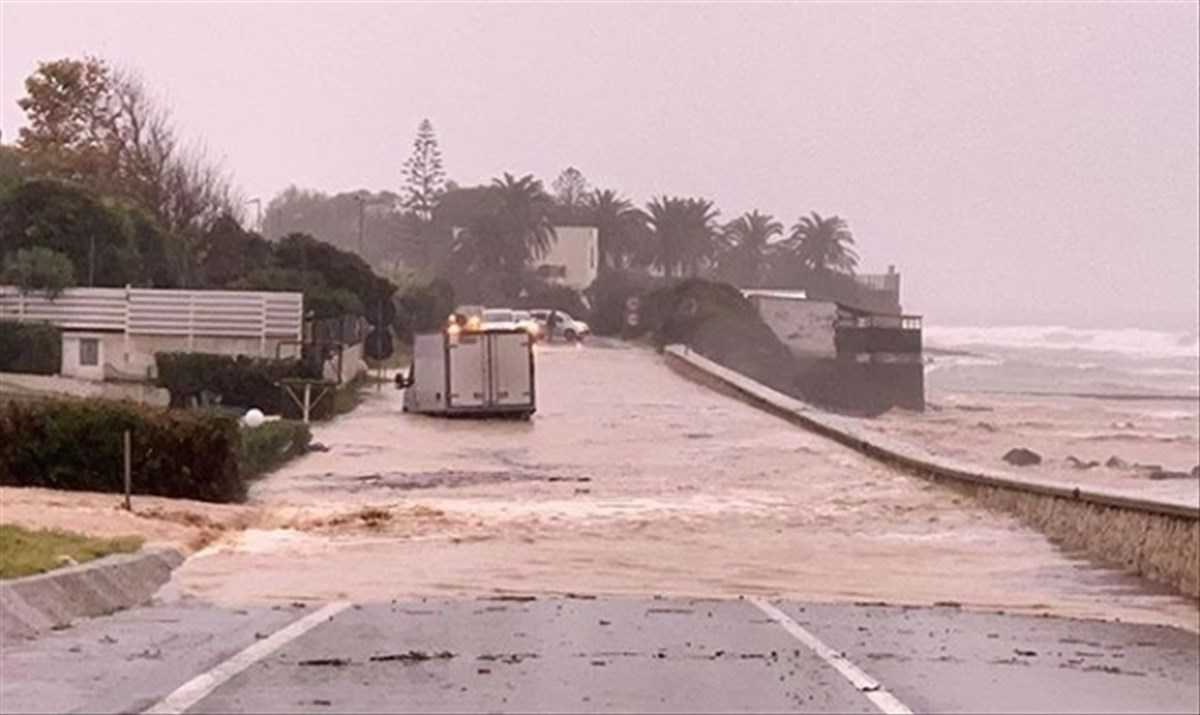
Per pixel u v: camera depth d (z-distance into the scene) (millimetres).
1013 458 132500
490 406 126812
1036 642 36969
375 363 183250
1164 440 164125
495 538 61531
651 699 26641
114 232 145125
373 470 89688
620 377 180000
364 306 177250
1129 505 58125
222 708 24891
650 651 32875
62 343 133250
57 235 141250
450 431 116375
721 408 142125
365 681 27875
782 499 79312
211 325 135500
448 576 50344
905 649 34281
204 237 176625
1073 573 56500
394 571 50938
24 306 135000
